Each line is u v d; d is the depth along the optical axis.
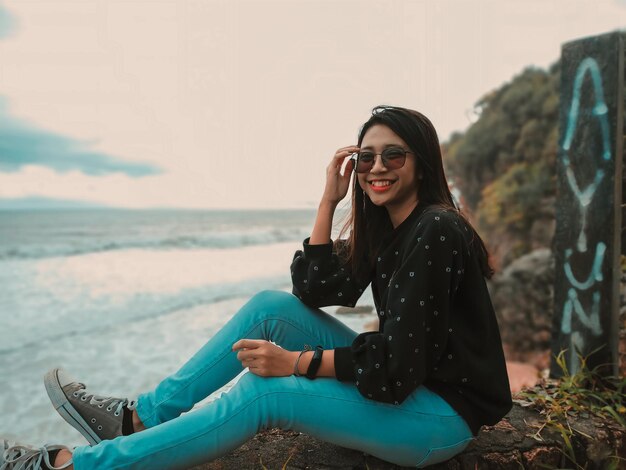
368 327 4.83
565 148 2.54
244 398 1.39
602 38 2.37
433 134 1.55
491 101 19.62
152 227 50.56
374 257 1.64
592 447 1.94
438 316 1.36
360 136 1.67
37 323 11.55
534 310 11.66
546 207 15.41
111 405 1.61
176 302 14.20
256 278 19.28
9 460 1.40
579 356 2.47
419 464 1.52
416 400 1.43
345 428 1.42
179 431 1.35
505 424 2.01
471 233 1.45
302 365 1.44
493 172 18.17
